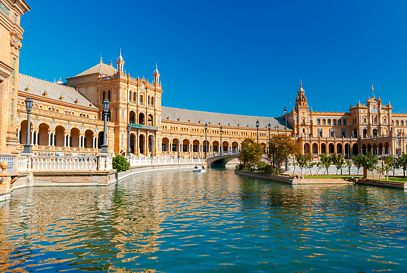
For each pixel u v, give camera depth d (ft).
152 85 356.59
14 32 94.38
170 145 400.06
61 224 50.11
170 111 440.86
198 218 58.44
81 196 79.51
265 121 531.91
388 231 50.96
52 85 300.61
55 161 98.99
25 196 76.89
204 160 335.26
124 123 317.22
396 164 170.60
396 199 90.02
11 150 94.12
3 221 51.19
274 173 175.01
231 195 94.79
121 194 87.61
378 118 488.44
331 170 216.13
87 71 349.00
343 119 515.50
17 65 98.12
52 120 244.42
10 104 93.61
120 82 314.14
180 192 99.50
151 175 188.14
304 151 486.79
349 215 64.59
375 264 35.86
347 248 41.60
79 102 304.30
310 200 86.58
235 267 34.24
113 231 46.88
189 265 34.45
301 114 511.81
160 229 49.16
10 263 33.50
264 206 74.43
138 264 34.30
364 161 151.02
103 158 107.34
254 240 44.55
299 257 37.83
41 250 37.70
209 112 498.28
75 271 31.91
